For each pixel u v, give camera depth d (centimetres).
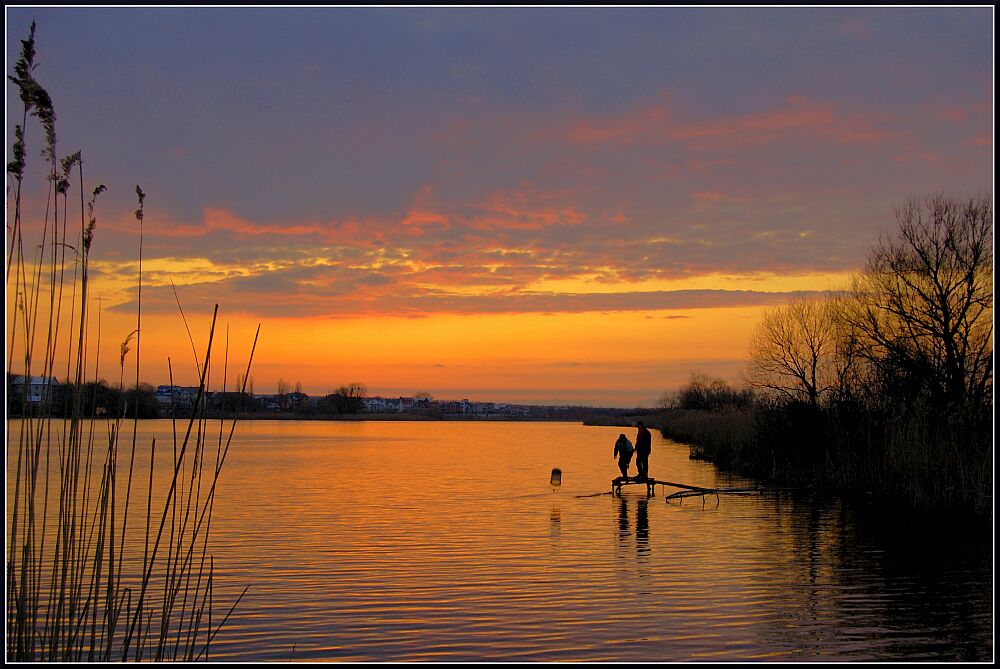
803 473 3191
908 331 3216
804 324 4581
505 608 1222
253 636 1072
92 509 2008
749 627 1134
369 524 2038
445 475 3559
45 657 746
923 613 1209
